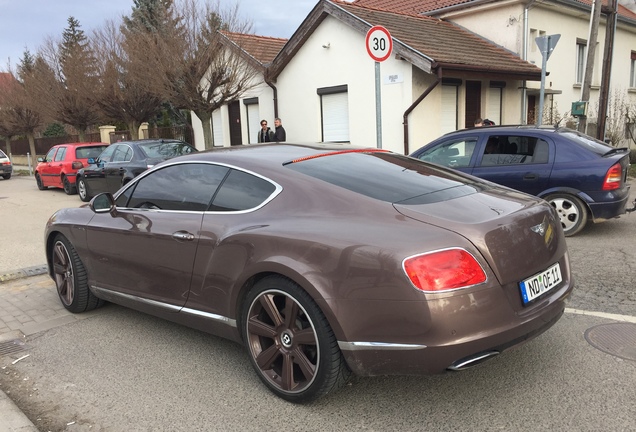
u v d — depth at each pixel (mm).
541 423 2771
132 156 11258
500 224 2803
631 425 2711
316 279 2791
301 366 2979
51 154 16359
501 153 7211
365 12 13688
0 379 3578
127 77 18594
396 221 2795
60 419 3037
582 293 4742
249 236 3129
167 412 3062
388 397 3117
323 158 3609
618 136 17047
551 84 16547
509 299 2723
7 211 12141
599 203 6527
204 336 4203
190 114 22031
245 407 3086
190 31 13508
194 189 3734
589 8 16328
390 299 2598
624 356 3473
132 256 4008
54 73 21812
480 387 3178
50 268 5121
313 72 14469
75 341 4184
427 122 12523
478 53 13477
